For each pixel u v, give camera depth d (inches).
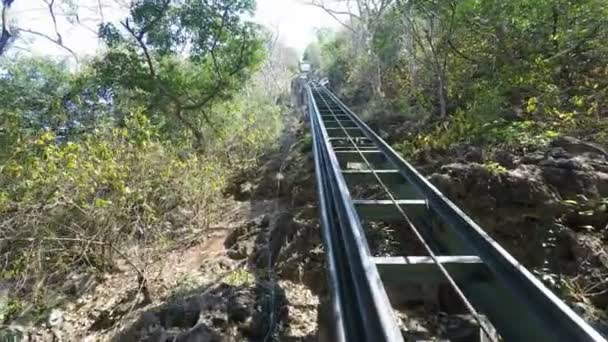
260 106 746.2
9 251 237.5
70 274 255.6
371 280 90.1
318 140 345.1
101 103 512.1
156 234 282.4
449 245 136.6
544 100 277.1
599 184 172.9
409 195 198.1
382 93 644.7
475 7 357.1
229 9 552.4
